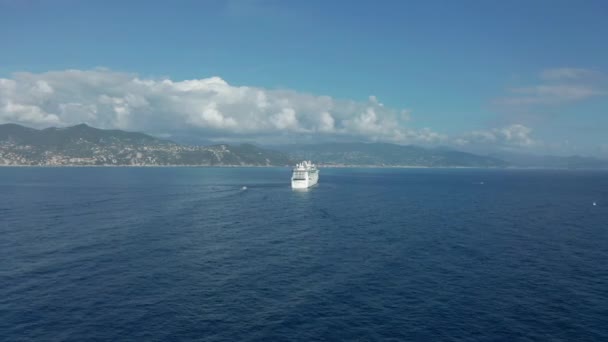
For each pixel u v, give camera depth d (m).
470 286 57.66
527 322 46.44
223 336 42.50
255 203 151.38
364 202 160.62
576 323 46.28
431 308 50.06
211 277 60.44
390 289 56.22
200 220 109.81
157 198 161.25
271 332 43.50
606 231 98.75
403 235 91.94
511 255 74.44
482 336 43.19
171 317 46.59
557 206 151.75
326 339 42.28
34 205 135.12
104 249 75.69
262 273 62.62
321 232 95.00
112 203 142.88
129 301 50.84
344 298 52.88
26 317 45.97
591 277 61.97
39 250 74.19
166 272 62.41
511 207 147.75
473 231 97.50
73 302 50.22
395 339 42.34
